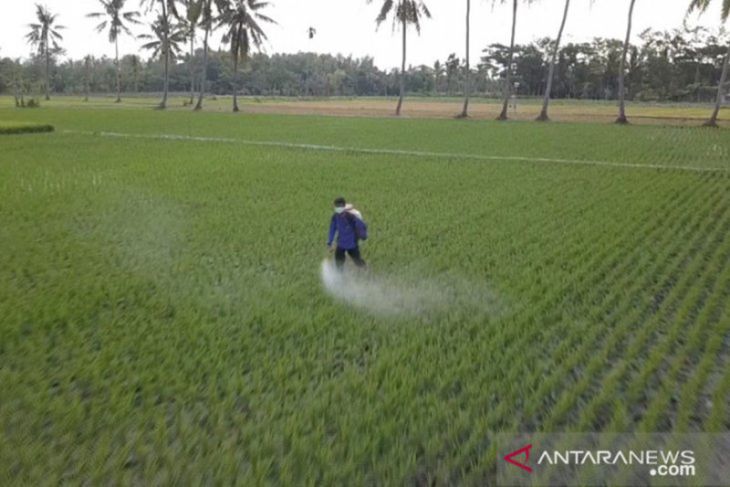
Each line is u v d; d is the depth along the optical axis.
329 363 5.20
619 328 5.88
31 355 5.25
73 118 39.59
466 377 4.94
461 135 29.47
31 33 77.00
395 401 4.50
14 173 15.70
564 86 94.12
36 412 4.32
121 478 3.63
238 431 4.16
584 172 16.91
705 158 20.45
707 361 5.18
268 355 5.31
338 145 24.22
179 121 37.81
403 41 47.78
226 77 101.44
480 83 110.44
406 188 14.12
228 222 10.50
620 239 9.37
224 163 18.22
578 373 5.11
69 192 13.09
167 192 13.28
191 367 5.04
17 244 8.86
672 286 7.33
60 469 3.69
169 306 6.52
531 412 4.39
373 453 3.87
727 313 6.32
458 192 13.66
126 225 10.19
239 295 6.89
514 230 10.05
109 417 4.25
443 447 4.01
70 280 7.29
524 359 5.29
